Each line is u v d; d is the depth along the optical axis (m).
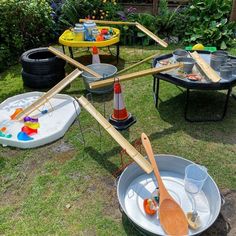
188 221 1.70
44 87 3.44
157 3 5.27
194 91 3.27
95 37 3.81
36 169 2.26
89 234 1.76
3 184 2.14
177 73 2.69
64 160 2.33
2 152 2.45
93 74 3.15
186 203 1.85
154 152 2.38
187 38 4.81
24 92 3.42
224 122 2.72
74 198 2.00
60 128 2.60
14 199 2.02
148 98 3.16
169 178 2.03
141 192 1.95
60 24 5.08
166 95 3.20
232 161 2.25
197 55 2.91
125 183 1.95
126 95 3.24
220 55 2.80
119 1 5.68
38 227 1.81
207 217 1.76
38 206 1.95
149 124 2.73
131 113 2.90
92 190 2.05
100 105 3.07
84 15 5.11
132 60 4.20
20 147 2.47
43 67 3.31
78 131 2.66
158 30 4.92
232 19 4.75
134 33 4.78
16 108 3.00
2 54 4.05
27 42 4.60
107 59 4.25
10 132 2.63
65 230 1.79
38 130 2.64
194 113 2.87
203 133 2.58
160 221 1.71
